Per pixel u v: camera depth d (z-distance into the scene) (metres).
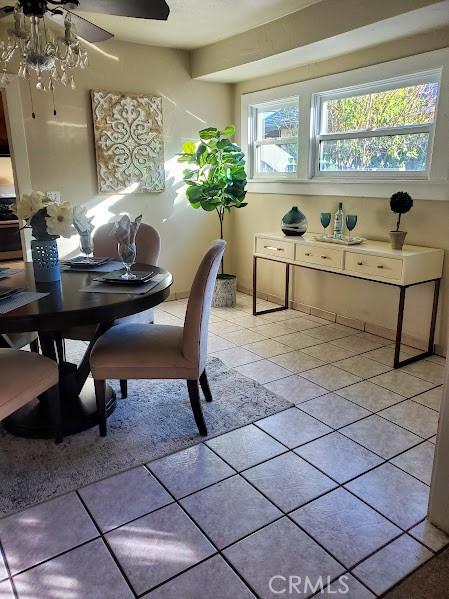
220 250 2.18
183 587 1.49
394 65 3.26
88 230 2.54
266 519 1.77
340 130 3.86
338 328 3.96
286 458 2.14
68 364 2.70
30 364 2.05
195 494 1.91
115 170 4.21
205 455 2.17
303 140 4.08
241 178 4.30
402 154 3.45
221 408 2.60
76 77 3.89
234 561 1.58
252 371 3.09
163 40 4.04
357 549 1.63
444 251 3.21
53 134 3.87
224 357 3.34
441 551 1.62
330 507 1.83
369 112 3.61
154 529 1.72
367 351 3.44
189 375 2.24
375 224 3.64
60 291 2.20
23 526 1.74
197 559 1.59
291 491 1.92
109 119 4.09
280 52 3.52
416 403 2.65
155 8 2.21
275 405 2.63
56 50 2.38
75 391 2.54
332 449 2.21
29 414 2.42
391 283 3.09
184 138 4.60
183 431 2.37
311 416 2.51
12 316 1.84
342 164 3.90
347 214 3.84
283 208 4.45
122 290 2.21
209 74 4.29
